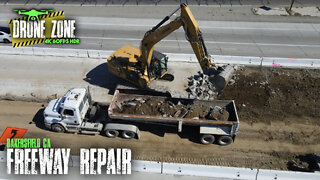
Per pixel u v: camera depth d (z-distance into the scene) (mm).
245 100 20516
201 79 22234
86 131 17641
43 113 18453
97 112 18750
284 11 33062
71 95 17266
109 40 28203
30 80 22781
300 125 18625
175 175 15391
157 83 22375
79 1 35562
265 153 16750
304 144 17297
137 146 17219
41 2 35312
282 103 20281
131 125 17250
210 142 17188
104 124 18266
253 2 35094
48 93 21406
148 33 18719
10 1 35531
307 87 21719
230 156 16578
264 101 20438
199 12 33000
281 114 19422
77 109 16688
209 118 17375
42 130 18266
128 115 16922
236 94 21031
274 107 19953
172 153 16797
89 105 18781
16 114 19500
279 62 24453
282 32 29312
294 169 15719
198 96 20703
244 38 28422
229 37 28594
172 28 17422
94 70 24141
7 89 21750
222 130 16672
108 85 22391
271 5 34375
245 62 24703
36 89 21828
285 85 22000
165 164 15164
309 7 33844
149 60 20297
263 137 17797
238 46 27219
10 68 24172
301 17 31797
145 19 31781
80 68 24359
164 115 17406
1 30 27750
